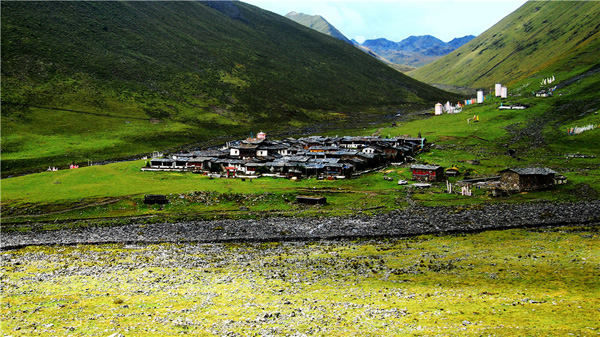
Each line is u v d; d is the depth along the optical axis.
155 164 157.50
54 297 52.12
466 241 78.31
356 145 186.62
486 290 51.22
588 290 48.88
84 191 121.25
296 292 53.44
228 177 142.88
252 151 173.50
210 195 117.19
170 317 44.03
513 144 185.75
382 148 171.38
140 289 55.66
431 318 41.69
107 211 108.31
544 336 35.88
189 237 89.88
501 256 66.69
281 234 89.25
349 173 141.12
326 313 44.62
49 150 181.12
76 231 95.75
